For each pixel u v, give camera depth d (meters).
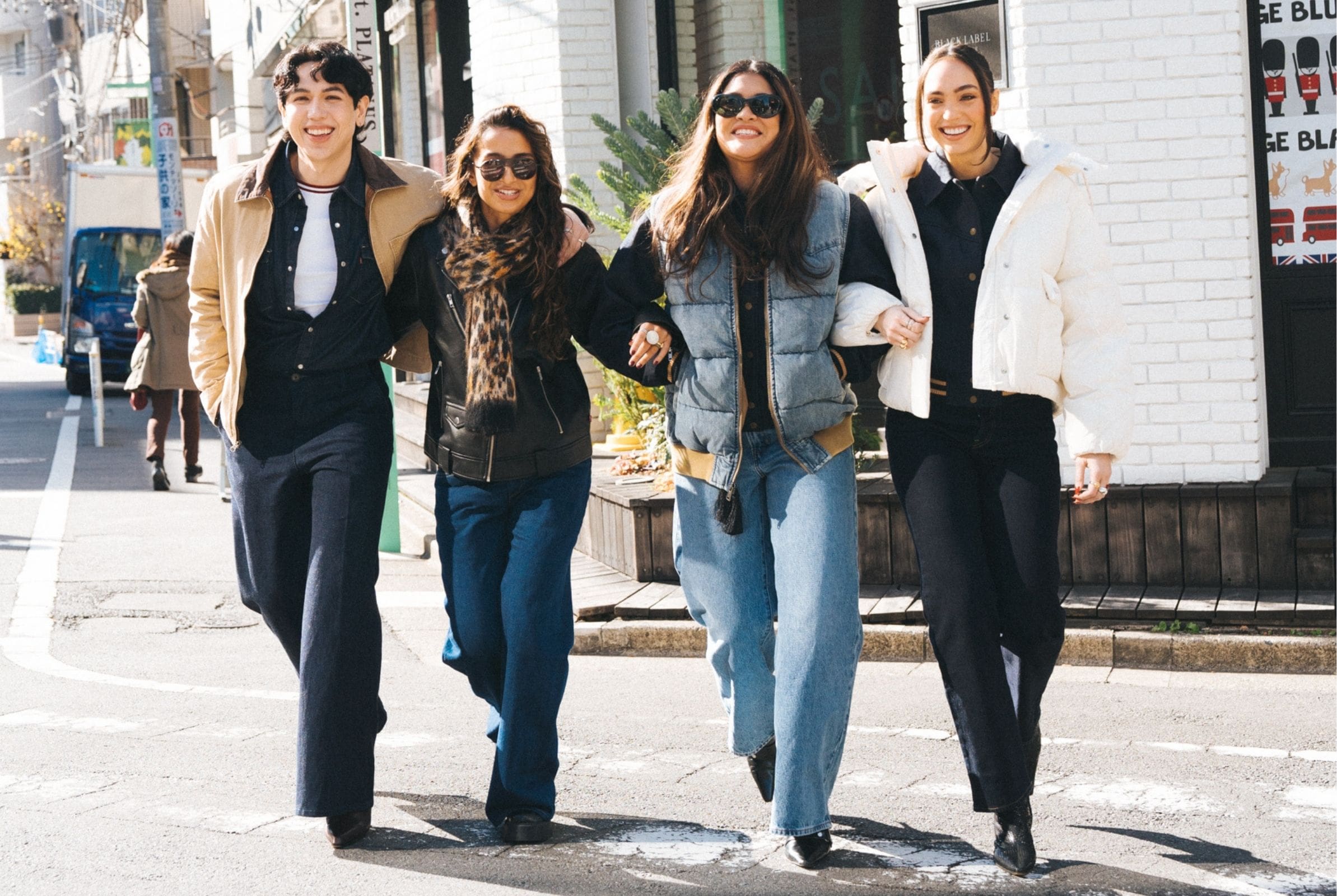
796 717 4.44
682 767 5.70
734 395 4.51
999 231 4.46
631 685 7.09
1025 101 8.30
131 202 27.33
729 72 4.48
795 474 4.54
